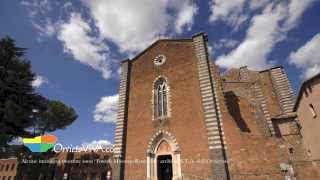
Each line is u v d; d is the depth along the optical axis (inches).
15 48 1408.7
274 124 1149.7
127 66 1267.2
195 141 899.4
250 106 1085.1
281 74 1307.8
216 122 869.2
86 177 1761.8
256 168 804.6
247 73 1369.3
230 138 845.8
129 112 1147.3
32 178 1669.5
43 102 1471.5
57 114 1716.3
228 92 1097.4
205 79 973.8
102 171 1727.4
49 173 1819.6
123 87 1213.7
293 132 1091.3
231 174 784.9
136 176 976.9
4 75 1341.0
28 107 1379.2
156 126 1025.5
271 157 833.5
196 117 937.5
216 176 788.0
